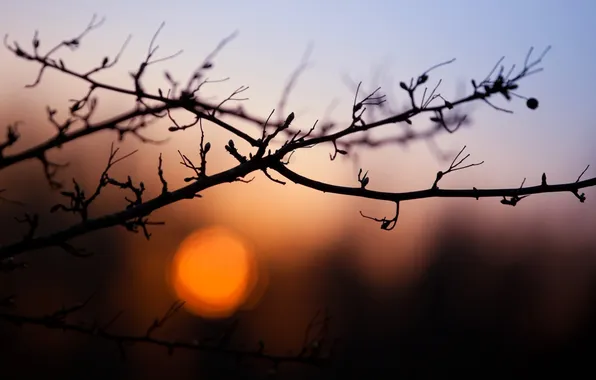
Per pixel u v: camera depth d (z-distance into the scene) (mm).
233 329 3533
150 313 22734
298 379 16641
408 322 29031
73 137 3133
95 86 3121
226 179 2959
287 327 24891
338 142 3441
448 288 29625
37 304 20422
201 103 3207
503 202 2973
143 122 3219
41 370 16562
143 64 3127
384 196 2986
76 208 2838
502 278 29266
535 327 26922
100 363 18703
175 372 18359
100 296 22922
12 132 2895
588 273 27312
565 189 2939
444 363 25547
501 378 24781
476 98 2982
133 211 2887
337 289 33094
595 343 25359
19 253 2750
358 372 24703
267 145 2932
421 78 3014
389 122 3014
